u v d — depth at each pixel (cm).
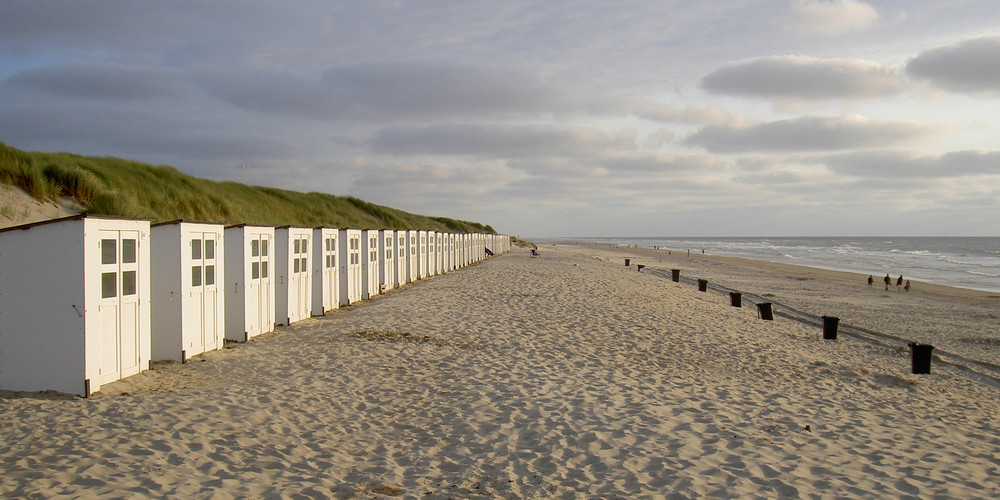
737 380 970
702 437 650
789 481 534
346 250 1591
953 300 2814
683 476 535
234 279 1084
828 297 2759
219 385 786
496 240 5659
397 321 1340
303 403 728
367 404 742
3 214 1153
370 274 1805
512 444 618
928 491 532
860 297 2820
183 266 895
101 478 473
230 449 560
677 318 1579
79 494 442
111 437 565
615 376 930
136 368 793
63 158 1661
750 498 493
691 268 4566
